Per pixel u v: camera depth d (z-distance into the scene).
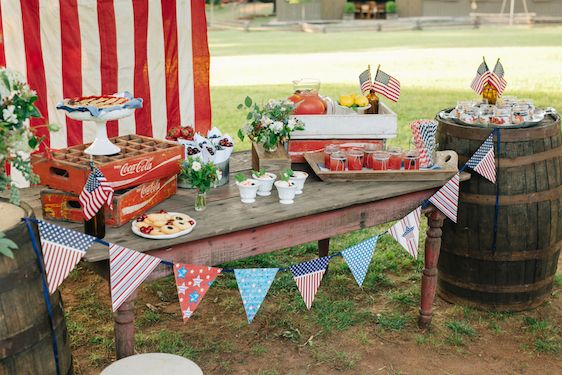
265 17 44.94
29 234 2.68
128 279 2.83
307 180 3.89
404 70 17.14
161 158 3.36
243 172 4.05
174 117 5.74
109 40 5.25
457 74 16.06
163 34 5.51
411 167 3.90
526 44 23.69
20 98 2.74
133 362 2.72
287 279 4.85
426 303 4.16
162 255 3.01
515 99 4.74
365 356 3.93
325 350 3.98
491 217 4.24
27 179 2.89
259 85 14.70
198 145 3.68
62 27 5.05
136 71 5.43
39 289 2.71
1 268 2.54
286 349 4.00
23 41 4.95
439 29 33.94
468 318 4.39
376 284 4.82
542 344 4.05
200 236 3.04
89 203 2.82
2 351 2.58
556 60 18.23
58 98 5.16
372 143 4.13
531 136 4.14
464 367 3.83
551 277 4.53
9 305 2.58
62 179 3.08
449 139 4.32
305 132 4.12
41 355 2.74
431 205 3.90
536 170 4.19
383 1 40.91
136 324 4.27
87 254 2.80
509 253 4.31
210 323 4.31
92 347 4.01
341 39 28.56
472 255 4.36
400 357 3.92
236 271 3.09
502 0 37.88
